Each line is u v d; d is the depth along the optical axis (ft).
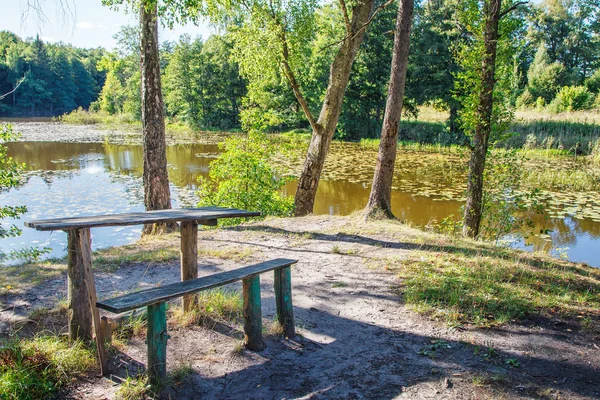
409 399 10.61
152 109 30.60
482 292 17.22
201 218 13.06
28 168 68.59
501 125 31.17
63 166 71.46
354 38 36.17
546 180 60.59
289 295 13.80
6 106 244.01
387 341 13.67
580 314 15.64
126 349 12.67
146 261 21.74
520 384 11.27
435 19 112.88
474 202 31.40
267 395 10.80
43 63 252.42
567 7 193.47
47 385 10.53
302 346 13.37
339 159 82.74
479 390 10.96
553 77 147.13
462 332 14.15
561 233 37.55
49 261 22.12
